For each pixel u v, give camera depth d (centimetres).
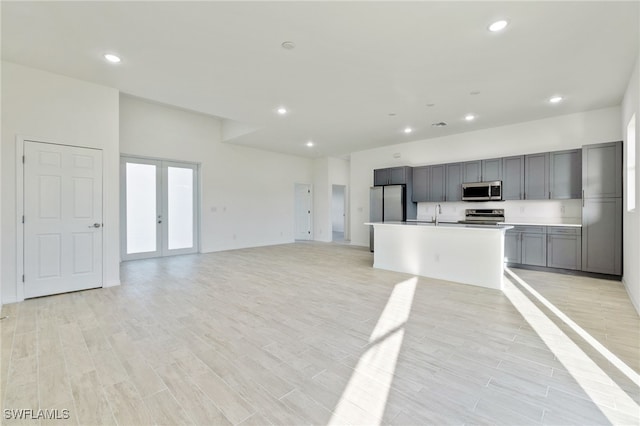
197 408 161
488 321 282
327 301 343
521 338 246
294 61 325
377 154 782
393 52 304
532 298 351
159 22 257
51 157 357
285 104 457
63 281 367
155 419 152
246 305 329
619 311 307
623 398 168
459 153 625
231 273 486
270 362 209
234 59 322
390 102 445
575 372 195
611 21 249
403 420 152
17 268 337
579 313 302
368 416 155
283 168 888
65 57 319
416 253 477
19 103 336
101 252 395
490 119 523
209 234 712
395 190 679
